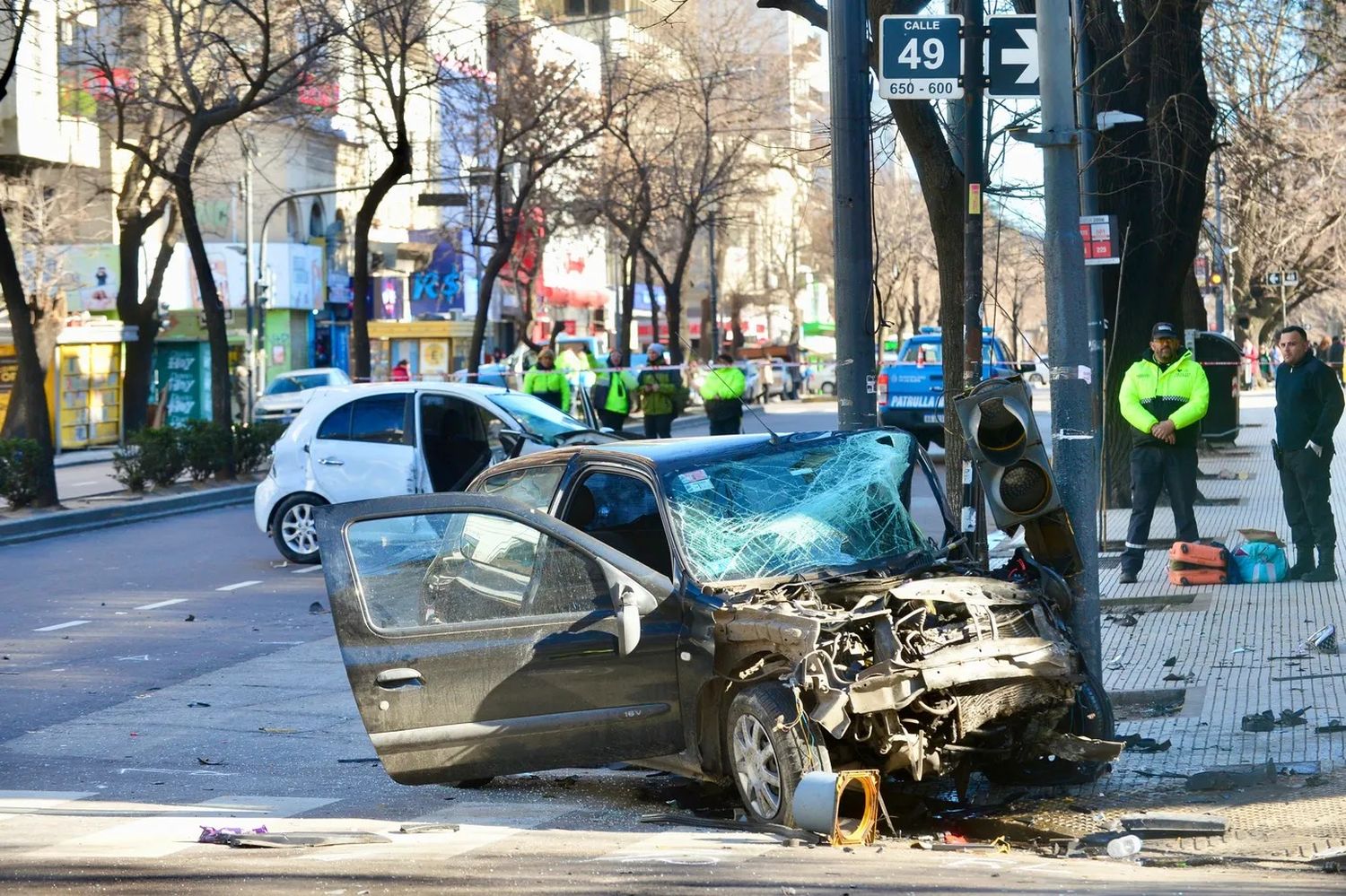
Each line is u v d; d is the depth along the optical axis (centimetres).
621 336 8150
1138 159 2862
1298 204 5747
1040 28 1434
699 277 14662
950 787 1324
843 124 1845
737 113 8938
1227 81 3441
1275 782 1261
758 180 12131
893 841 1128
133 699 1938
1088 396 1431
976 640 1181
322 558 1277
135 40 6028
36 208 7300
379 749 1252
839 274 1858
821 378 12419
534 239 9281
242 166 8988
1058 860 1055
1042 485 1341
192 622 2536
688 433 7156
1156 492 2352
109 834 1227
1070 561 1371
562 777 1495
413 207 10919
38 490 4088
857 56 1844
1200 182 3244
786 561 1289
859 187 1848
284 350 9156
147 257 8650
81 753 1645
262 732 1741
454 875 1012
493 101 8106
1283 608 2073
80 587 2961
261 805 1380
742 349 12488
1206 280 6812
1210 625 1992
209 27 5203
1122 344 3325
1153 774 1320
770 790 1173
